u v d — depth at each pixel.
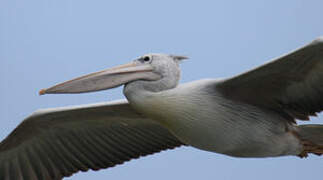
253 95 12.66
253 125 12.73
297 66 11.99
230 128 12.62
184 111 12.37
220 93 12.61
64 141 14.12
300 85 12.41
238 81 12.35
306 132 12.94
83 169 14.28
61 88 12.34
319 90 12.38
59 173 14.23
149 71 12.47
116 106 13.41
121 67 12.52
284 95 12.65
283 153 13.06
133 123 14.02
